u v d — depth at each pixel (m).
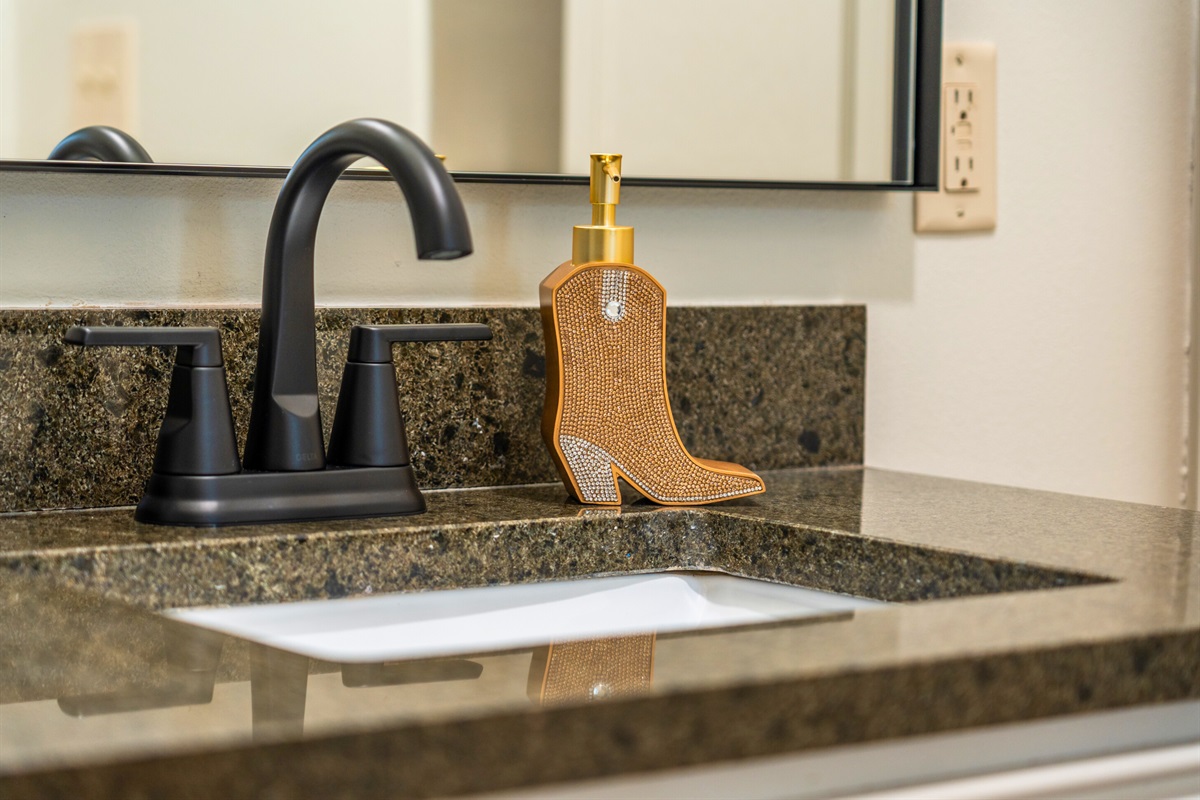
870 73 1.07
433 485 0.92
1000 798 0.47
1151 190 1.23
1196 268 1.24
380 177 0.89
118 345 0.74
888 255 1.11
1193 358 1.24
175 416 0.76
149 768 0.34
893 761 0.45
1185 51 1.24
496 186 0.96
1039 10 1.17
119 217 0.85
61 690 0.43
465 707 0.38
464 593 0.74
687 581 0.82
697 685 0.40
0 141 0.81
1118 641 0.48
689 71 1.01
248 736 0.35
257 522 0.76
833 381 1.07
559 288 0.84
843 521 0.80
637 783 0.41
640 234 1.01
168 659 0.48
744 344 1.03
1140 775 0.50
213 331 0.76
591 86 0.98
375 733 0.36
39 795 0.32
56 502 0.81
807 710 0.42
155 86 0.85
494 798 0.38
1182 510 0.87
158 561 0.69
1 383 0.80
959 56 1.13
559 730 0.38
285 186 0.76
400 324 0.85
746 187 1.01
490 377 0.94
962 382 1.15
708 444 1.02
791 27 1.04
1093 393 1.21
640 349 0.86
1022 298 1.17
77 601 0.59
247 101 0.87
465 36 0.93
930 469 1.14
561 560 0.80
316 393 0.79
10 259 0.82
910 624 0.50
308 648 0.68
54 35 0.82
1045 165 1.18
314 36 0.89
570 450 0.85
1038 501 0.90
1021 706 0.46
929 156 1.08
